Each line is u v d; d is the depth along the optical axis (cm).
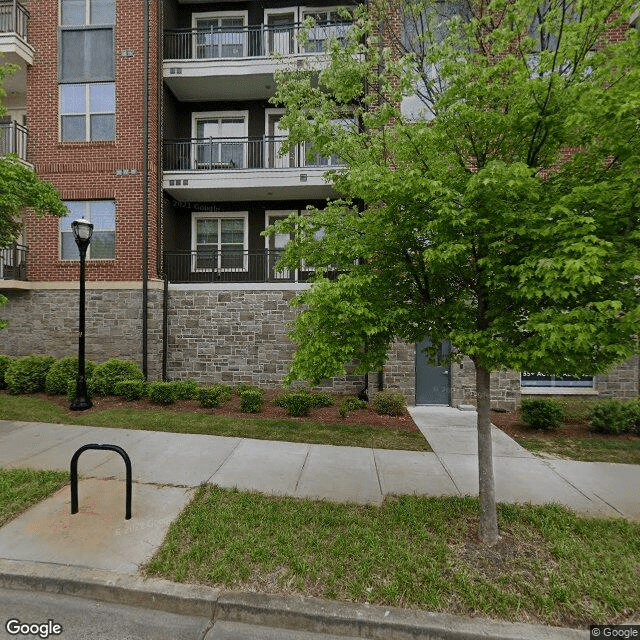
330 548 332
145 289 998
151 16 1033
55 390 868
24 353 1027
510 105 318
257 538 344
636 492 457
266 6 1166
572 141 316
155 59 1043
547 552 334
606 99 271
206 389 816
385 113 384
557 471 520
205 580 296
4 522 369
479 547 338
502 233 287
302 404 769
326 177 459
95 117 1036
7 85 1148
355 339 329
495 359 313
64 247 1041
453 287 364
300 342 366
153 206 1036
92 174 1021
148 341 1009
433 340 368
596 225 264
